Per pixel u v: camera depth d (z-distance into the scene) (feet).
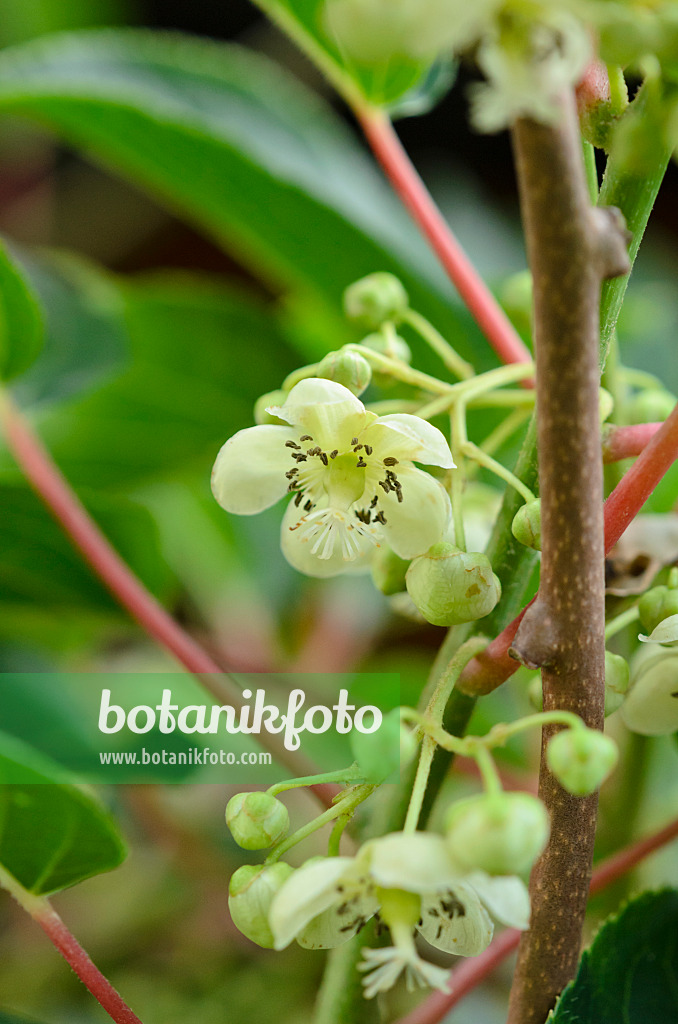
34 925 1.12
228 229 0.96
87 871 0.66
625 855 0.70
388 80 0.76
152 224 1.76
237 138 0.86
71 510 0.76
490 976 0.99
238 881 0.59
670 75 0.55
